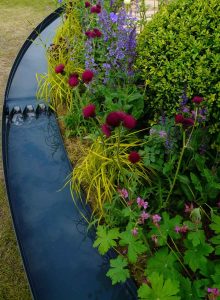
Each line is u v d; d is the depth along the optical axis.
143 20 3.26
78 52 3.29
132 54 2.55
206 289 1.62
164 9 2.65
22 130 2.94
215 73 2.12
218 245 1.88
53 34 4.44
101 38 3.07
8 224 2.43
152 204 2.14
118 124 1.65
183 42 2.27
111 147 2.25
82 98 2.78
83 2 3.70
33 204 2.28
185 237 2.00
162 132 2.03
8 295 2.02
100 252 1.78
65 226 2.13
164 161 2.24
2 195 2.65
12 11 5.77
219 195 2.15
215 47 2.18
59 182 2.44
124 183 2.11
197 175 2.22
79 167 2.35
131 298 1.75
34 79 3.58
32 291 1.73
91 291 1.80
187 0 2.47
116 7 3.48
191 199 2.10
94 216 2.14
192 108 2.20
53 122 3.01
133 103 2.48
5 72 4.11
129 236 1.77
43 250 2.00
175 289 1.49
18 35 4.98
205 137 2.15
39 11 5.77
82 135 2.75
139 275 1.84
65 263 1.93
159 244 1.77
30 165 2.59
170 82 2.29
